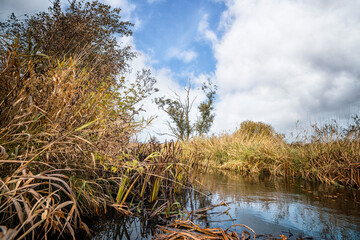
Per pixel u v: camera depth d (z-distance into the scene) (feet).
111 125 6.56
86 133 5.29
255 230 4.79
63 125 4.85
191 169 9.43
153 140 9.69
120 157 6.45
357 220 5.48
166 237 4.13
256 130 30.99
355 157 11.68
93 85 6.91
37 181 4.48
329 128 15.23
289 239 4.31
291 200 7.61
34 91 5.14
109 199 6.37
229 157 20.62
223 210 6.35
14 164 4.02
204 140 27.63
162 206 6.34
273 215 5.89
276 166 15.99
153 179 7.42
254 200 7.59
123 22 16.88
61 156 5.14
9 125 4.09
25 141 4.37
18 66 4.15
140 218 5.53
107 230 4.68
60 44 6.80
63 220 4.58
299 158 14.90
